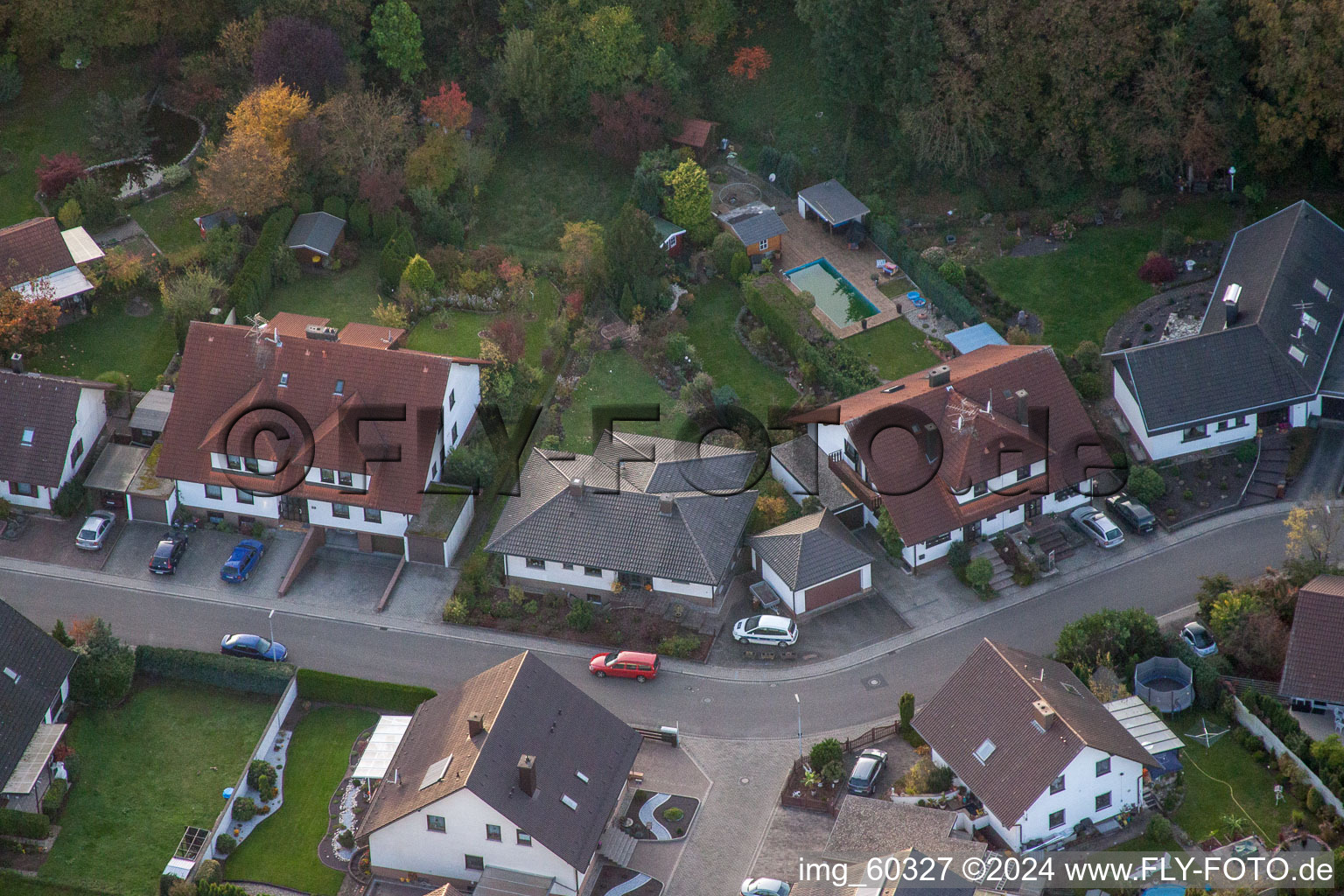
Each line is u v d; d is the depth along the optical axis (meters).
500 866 78.94
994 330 110.94
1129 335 110.19
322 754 87.00
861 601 95.94
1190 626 90.75
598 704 84.38
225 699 89.56
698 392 108.56
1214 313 107.38
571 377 110.88
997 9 114.38
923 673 90.94
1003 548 97.25
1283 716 83.00
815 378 109.44
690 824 82.88
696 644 92.62
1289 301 105.44
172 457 98.56
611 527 95.19
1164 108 114.06
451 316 113.56
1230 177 117.50
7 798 81.81
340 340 105.00
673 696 90.31
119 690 88.25
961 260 116.94
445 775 78.44
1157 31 115.19
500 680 83.06
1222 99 114.62
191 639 92.94
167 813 83.25
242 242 116.00
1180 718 86.06
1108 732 80.25
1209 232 116.38
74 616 94.06
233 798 83.44
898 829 79.06
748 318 115.56
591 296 115.75
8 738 82.44
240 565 96.38
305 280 115.88
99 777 85.00
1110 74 115.00
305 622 94.50
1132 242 116.62
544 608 95.88
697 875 80.38
